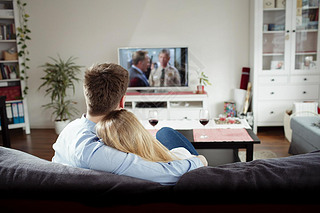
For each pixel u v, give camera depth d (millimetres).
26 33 4922
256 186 793
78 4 4820
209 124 3080
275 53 4340
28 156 990
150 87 4836
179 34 4766
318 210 791
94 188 824
